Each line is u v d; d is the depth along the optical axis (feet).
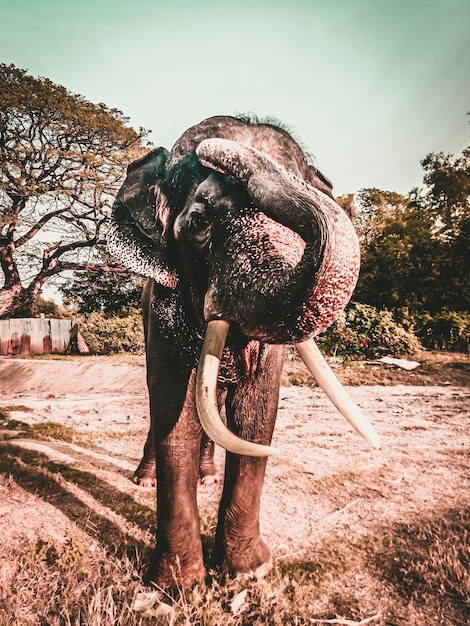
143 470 15.14
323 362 7.61
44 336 79.15
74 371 49.52
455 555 10.02
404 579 9.54
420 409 27.17
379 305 62.54
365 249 69.97
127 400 35.19
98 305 94.32
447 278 64.39
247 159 7.63
